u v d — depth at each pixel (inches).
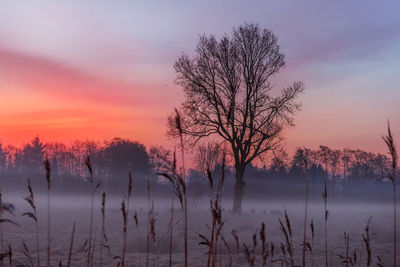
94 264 326.0
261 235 138.3
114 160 2166.6
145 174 2087.8
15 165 4084.6
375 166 4057.6
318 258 382.3
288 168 2837.1
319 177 3572.8
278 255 389.4
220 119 1267.2
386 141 118.1
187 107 1288.1
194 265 311.4
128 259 354.6
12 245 429.4
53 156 4010.8
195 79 1294.3
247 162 1327.5
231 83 1237.1
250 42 1298.0
